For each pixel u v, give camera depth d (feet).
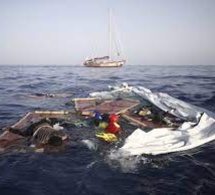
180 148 29.58
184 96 69.87
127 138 31.24
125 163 26.37
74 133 36.09
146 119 41.42
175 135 32.81
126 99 59.88
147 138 31.53
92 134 35.55
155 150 28.91
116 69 229.25
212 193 21.03
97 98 62.69
